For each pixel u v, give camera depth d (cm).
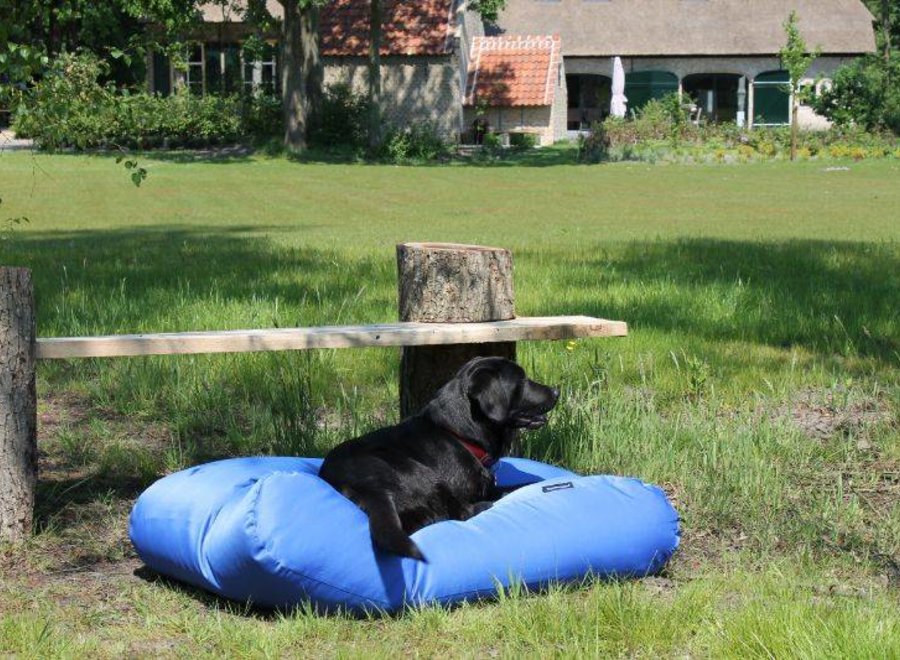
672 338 1069
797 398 905
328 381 910
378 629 464
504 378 535
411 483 518
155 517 509
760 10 5909
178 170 3838
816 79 5278
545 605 471
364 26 4897
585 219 2405
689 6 5959
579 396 782
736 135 4912
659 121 4975
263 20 4234
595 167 4253
